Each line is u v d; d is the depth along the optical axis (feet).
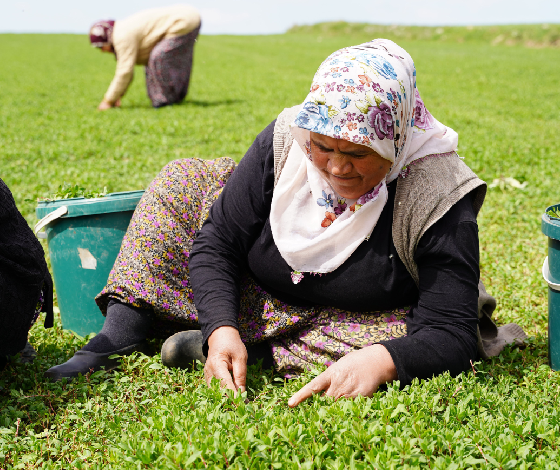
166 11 42.68
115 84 42.78
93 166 25.53
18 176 24.07
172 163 10.78
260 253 9.51
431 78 65.72
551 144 31.35
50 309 10.13
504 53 105.60
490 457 6.60
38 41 152.76
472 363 8.73
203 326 9.23
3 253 8.58
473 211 8.96
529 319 11.96
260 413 7.64
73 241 11.11
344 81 7.88
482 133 33.88
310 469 6.49
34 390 9.04
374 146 7.88
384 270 8.86
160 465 6.72
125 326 9.87
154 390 9.03
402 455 6.55
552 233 9.14
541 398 8.34
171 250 10.09
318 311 9.75
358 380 8.08
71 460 7.79
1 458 7.50
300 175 9.05
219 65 84.02
